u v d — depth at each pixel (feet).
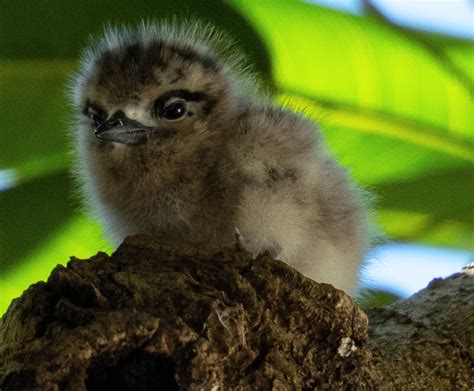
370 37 2.54
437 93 2.57
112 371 2.03
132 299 2.06
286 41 2.56
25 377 1.99
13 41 2.57
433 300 2.32
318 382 2.10
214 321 2.05
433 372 2.21
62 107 2.60
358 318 2.12
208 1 2.56
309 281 2.11
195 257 2.13
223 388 2.05
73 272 2.07
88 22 2.57
